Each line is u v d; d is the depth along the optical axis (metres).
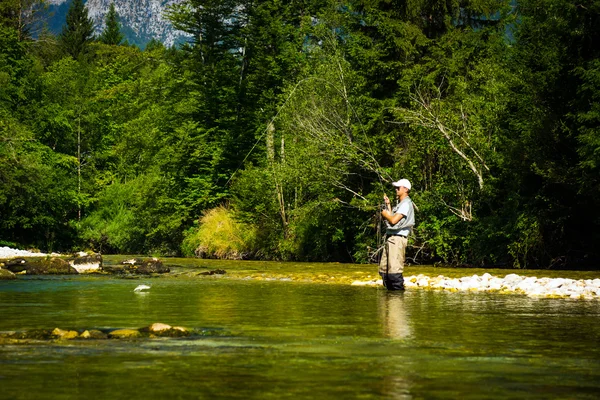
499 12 25.20
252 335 4.40
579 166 15.88
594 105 15.19
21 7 48.59
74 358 3.41
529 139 17.42
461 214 20.20
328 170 22.97
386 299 7.71
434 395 2.59
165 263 19.38
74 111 44.22
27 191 32.38
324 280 11.84
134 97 49.69
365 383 2.82
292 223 25.86
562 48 17.47
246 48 34.09
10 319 5.33
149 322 5.11
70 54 66.81
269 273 13.94
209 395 2.57
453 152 20.34
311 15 32.28
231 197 32.38
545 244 17.59
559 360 3.45
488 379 2.93
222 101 33.81
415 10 24.67
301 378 2.93
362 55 25.11
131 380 2.86
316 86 24.97
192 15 34.75
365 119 24.56
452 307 6.67
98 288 9.56
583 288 8.96
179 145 33.66
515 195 17.89
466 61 24.31
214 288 9.58
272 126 29.36
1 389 2.67
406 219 9.49
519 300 7.69
